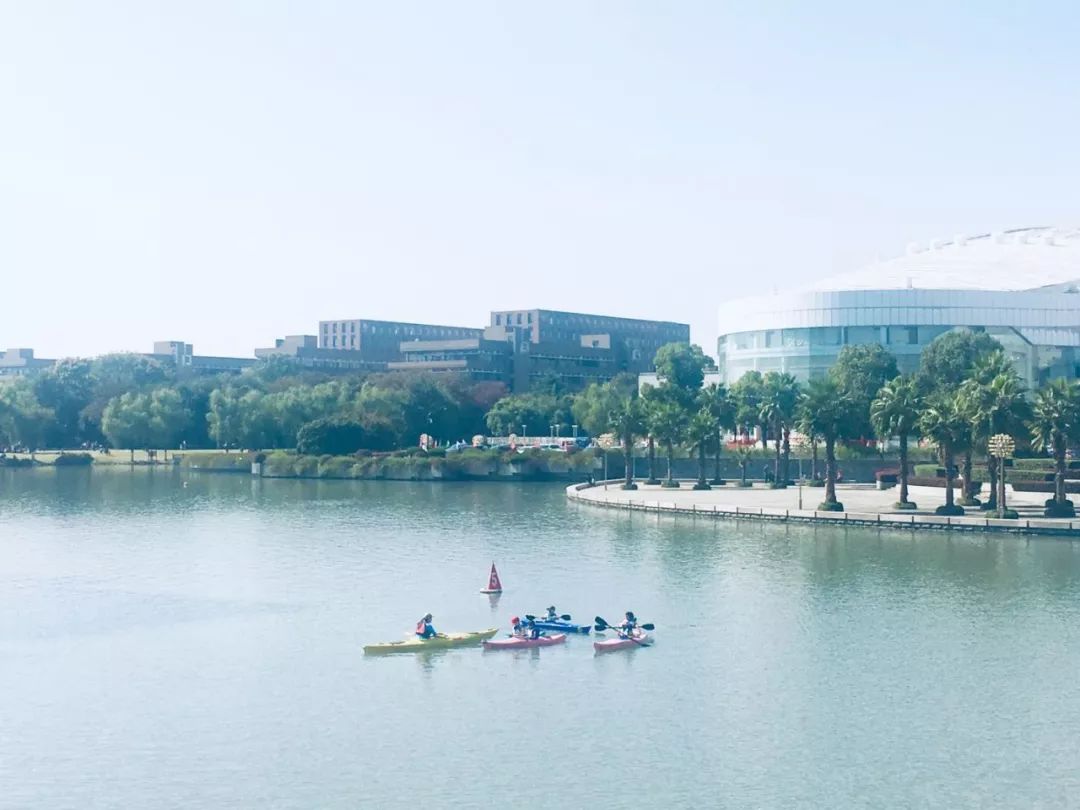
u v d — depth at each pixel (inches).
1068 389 5561.0
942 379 7731.3
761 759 2502.5
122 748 2600.9
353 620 3786.9
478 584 4377.5
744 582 4313.5
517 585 4343.0
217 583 4441.4
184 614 3882.9
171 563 4940.9
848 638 3457.2
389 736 2664.9
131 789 2379.4
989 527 5433.1
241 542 5600.4
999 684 2997.0
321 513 6953.7
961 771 2431.1
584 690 2997.0
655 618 3754.9
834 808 2258.9
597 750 2564.0
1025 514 5703.7
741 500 6993.1
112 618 3826.3
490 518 6579.7
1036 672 3093.0
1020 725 2694.4
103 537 5841.5
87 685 3063.5
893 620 3666.3
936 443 5856.3
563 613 3860.7
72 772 2469.2
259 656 3344.0
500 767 2472.9
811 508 6314.0
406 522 6407.5
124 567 4842.5
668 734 2659.9
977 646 3348.9
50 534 5984.3
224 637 3565.5
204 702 2915.8
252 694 2979.8
